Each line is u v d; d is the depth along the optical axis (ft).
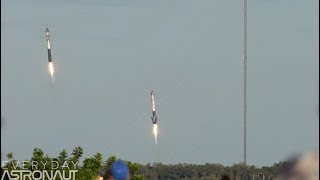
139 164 341.00
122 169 83.56
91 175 338.13
